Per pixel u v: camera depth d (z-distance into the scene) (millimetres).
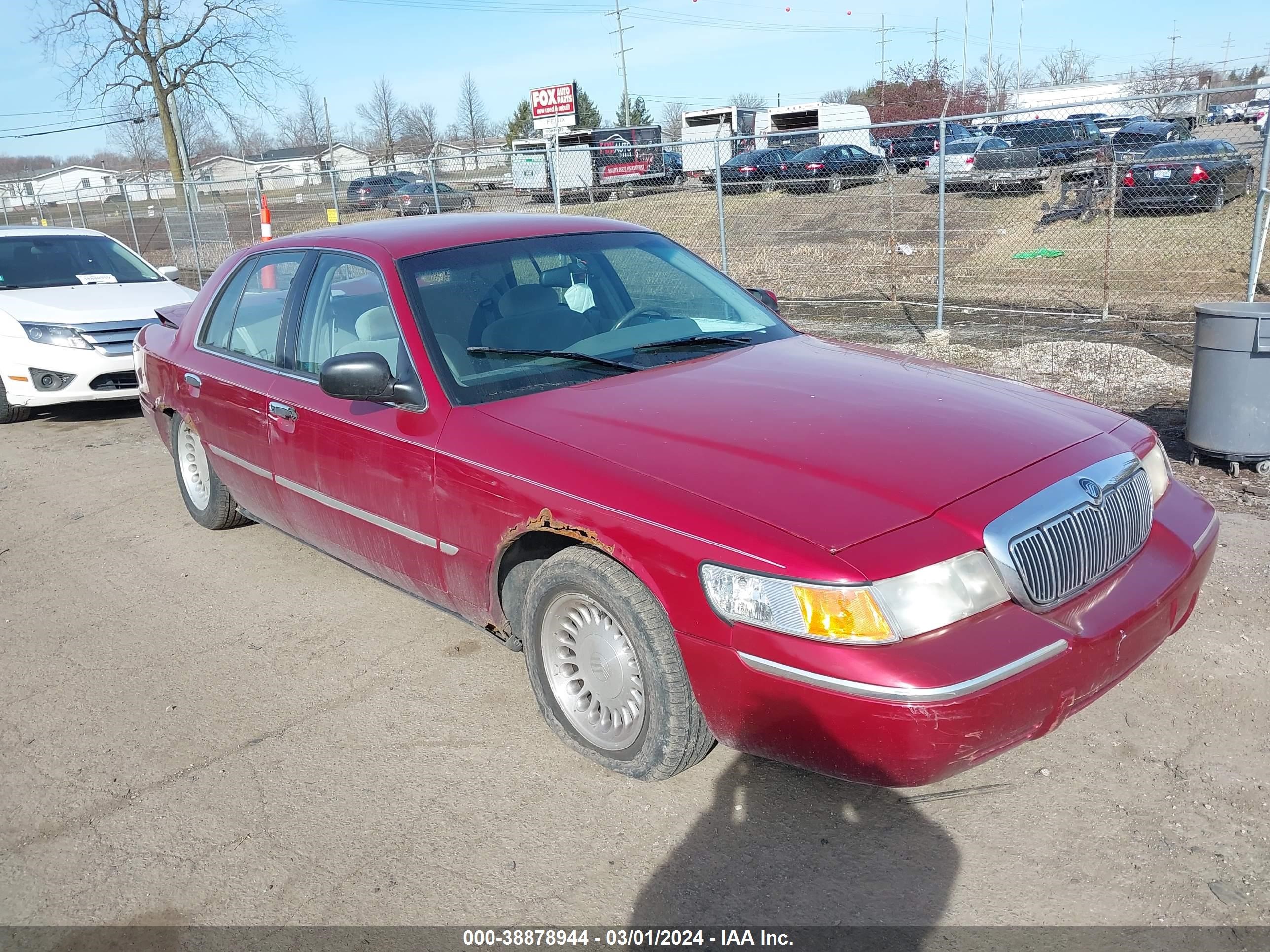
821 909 2516
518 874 2715
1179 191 14250
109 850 2926
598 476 2875
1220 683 3387
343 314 3941
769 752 2648
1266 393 5309
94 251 9578
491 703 3623
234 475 4730
